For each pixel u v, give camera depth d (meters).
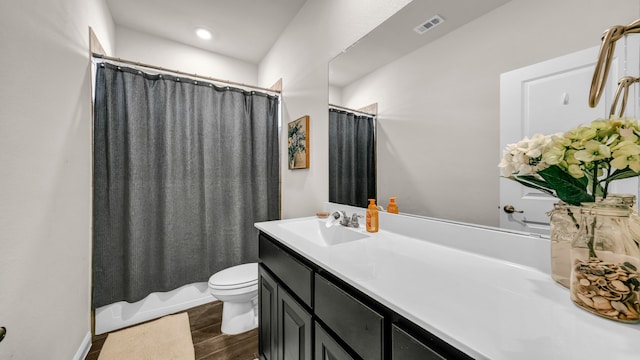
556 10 0.72
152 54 2.44
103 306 1.74
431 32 1.07
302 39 2.04
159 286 1.94
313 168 1.91
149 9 2.08
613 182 0.65
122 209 1.82
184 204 2.04
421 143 1.13
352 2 1.50
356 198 1.51
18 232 0.93
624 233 0.50
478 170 0.92
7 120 0.87
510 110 0.83
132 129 1.83
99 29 1.81
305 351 0.92
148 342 1.63
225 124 2.22
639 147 0.46
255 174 2.34
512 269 0.77
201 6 2.05
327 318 0.80
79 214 1.47
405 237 1.15
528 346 0.42
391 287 0.64
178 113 2.02
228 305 1.75
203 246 2.11
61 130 1.25
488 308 0.54
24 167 0.96
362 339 0.66
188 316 1.94
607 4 0.64
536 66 0.76
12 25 0.90
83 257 1.53
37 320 1.03
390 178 1.29
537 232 0.77
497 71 0.86
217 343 1.63
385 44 1.29
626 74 0.61
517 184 0.82
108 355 1.50
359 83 1.46
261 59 2.94
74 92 1.40
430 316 0.51
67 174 1.31
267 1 1.99
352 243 1.05
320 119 1.82
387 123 1.29
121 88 1.82
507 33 0.83
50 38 1.14
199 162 2.10
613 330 0.46
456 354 0.45
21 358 0.93
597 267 0.51
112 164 1.77
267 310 1.27
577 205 0.60
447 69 1.02
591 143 0.51
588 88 0.67
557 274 0.66
